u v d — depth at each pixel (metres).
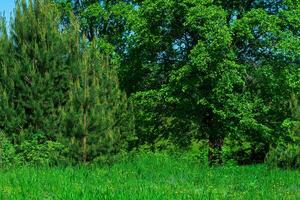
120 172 20.41
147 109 30.94
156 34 29.69
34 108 22.11
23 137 21.73
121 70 31.59
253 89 29.98
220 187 17.56
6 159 20.94
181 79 28.39
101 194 12.13
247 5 30.61
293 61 29.47
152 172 21.31
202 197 13.00
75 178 17.62
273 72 28.88
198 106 29.52
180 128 31.11
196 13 26.94
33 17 23.00
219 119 29.41
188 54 29.77
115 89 25.70
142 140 31.05
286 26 29.38
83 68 22.58
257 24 27.98
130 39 30.81
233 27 27.75
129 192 12.45
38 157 21.17
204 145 30.30
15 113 22.02
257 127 28.39
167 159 24.70
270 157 23.61
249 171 23.14
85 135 21.58
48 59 22.50
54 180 16.31
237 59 29.86
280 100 29.78
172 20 29.27
